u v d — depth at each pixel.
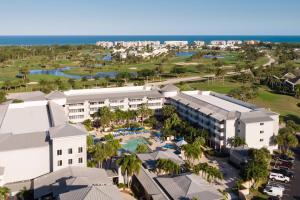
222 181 111.12
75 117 179.12
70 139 108.19
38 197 91.88
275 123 146.75
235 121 139.38
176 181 96.69
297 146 147.38
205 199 87.25
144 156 118.81
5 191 91.38
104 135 159.25
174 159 116.12
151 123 177.75
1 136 108.00
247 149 127.38
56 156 107.19
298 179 113.88
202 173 111.19
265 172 103.25
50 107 149.12
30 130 124.31
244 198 97.69
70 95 185.12
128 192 102.25
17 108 153.75
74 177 94.31
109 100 184.88
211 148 145.38
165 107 181.00
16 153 104.25
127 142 153.12
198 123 160.38
